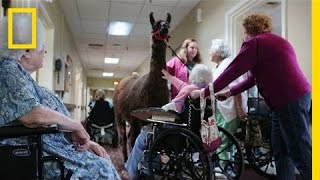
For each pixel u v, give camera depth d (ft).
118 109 13.16
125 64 44.75
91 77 64.90
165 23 10.12
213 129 7.25
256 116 10.28
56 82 18.11
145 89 10.10
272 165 10.22
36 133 4.13
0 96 4.37
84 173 4.63
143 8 19.76
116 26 24.52
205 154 7.16
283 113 7.36
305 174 7.04
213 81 8.06
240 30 14.03
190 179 7.77
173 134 7.57
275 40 7.56
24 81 4.46
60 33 19.74
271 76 7.46
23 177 4.04
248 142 10.24
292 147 7.29
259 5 12.52
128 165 10.16
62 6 19.80
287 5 10.46
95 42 30.91
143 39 28.63
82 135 5.06
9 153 4.03
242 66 7.50
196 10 18.70
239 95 10.02
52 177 4.58
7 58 4.69
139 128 10.28
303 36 9.98
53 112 4.55
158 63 10.07
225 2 14.42
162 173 8.06
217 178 8.70
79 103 41.52
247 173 10.17
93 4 19.29
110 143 23.09
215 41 11.34
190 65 11.80
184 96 7.91
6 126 4.23
